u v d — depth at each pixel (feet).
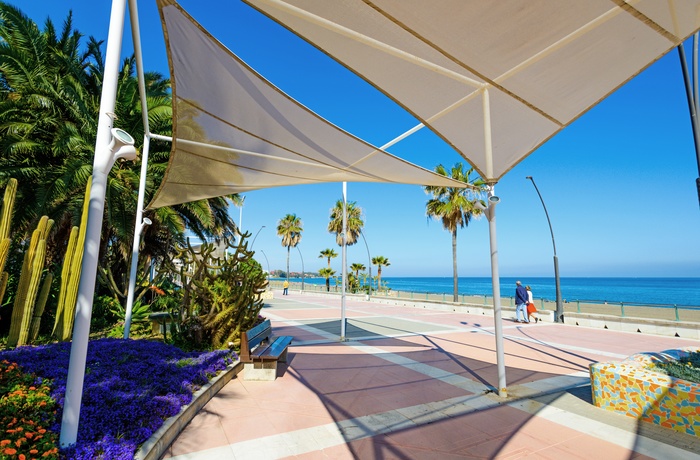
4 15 34.30
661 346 30.37
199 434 12.70
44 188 32.91
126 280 41.42
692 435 12.76
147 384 14.49
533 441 12.37
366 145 17.44
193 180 22.99
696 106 17.22
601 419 14.28
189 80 13.64
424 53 11.60
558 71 12.76
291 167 21.88
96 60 43.52
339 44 11.35
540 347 29.63
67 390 9.43
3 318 27.99
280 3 9.49
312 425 13.61
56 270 33.60
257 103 14.80
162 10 10.23
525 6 9.52
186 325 24.86
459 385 18.81
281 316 52.60
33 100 33.19
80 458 8.86
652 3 9.59
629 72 13.05
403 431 13.15
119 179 37.91
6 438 8.95
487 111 15.25
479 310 59.62
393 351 27.76
